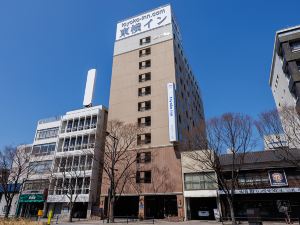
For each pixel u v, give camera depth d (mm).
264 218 28844
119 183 37812
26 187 45219
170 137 36688
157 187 35281
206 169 33344
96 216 37156
